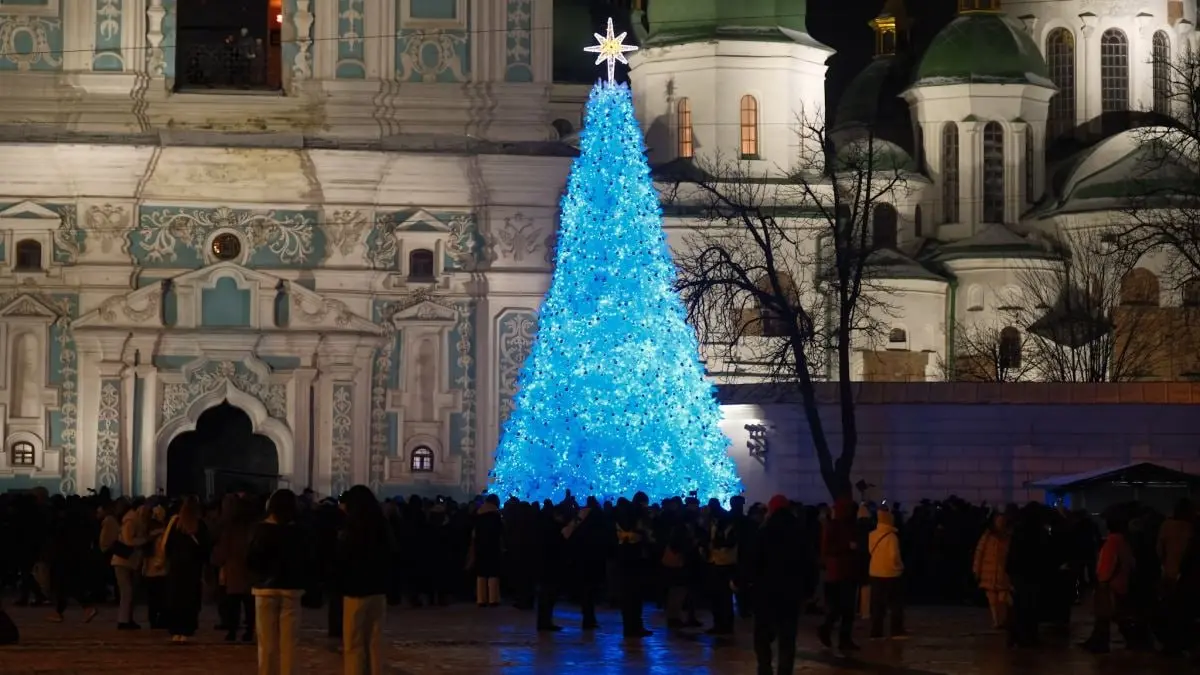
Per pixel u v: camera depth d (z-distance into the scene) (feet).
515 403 193.16
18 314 192.44
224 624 120.88
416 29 198.90
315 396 195.21
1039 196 319.88
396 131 197.67
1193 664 104.27
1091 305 285.43
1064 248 302.25
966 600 152.87
